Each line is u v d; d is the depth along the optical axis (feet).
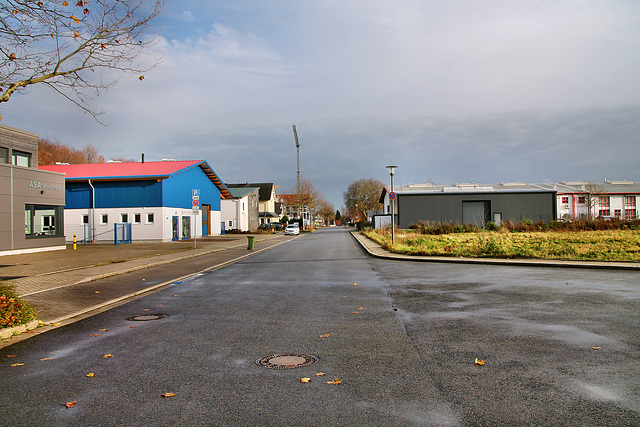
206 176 160.35
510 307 27.78
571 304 28.45
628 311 26.17
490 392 14.08
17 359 18.53
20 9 20.08
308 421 12.16
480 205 195.83
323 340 20.71
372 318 25.26
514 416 12.32
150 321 25.57
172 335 22.15
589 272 45.34
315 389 14.56
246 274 48.65
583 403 13.14
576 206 225.35
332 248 94.84
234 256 74.59
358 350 19.01
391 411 12.75
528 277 42.24
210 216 164.96
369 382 15.14
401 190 210.59
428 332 21.90
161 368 16.99
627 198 228.02
